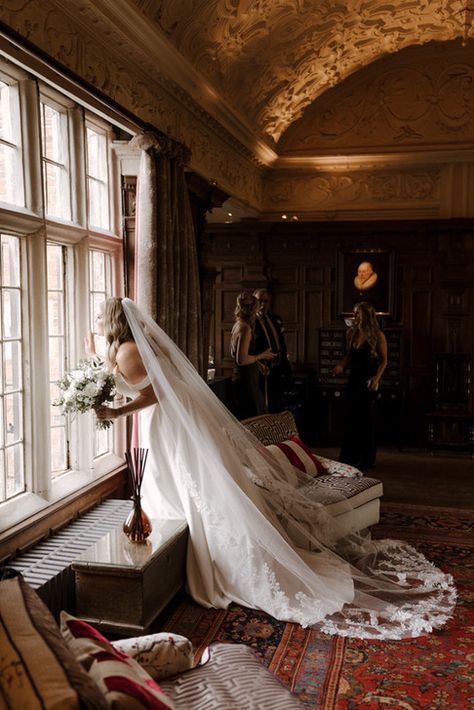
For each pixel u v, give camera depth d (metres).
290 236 8.53
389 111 8.24
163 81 4.80
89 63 3.74
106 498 4.37
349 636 3.35
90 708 1.23
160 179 4.51
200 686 2.10
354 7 6.40
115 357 3.92
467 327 8.13
